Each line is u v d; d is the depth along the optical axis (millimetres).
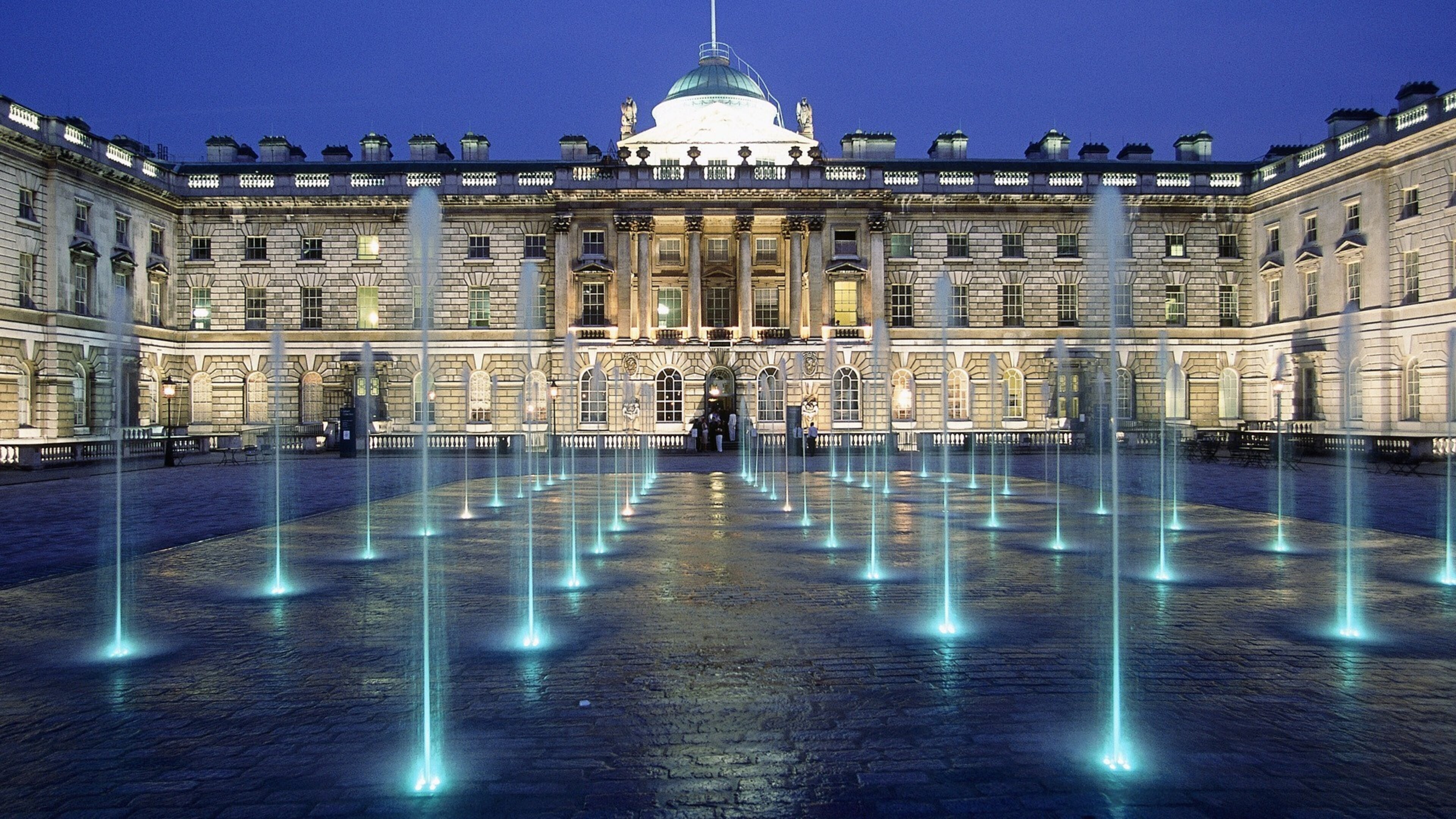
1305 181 56188
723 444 59312
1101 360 61781
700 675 9312
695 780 6777
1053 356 61781
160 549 17703
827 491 31250
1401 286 49062
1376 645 10414
